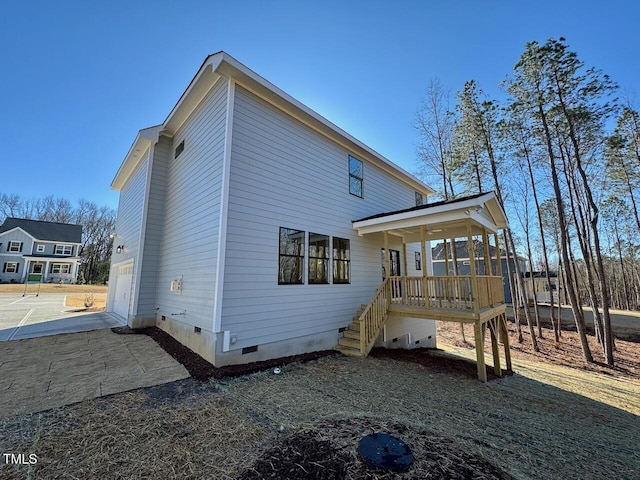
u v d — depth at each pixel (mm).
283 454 2615
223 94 6238
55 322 9359
